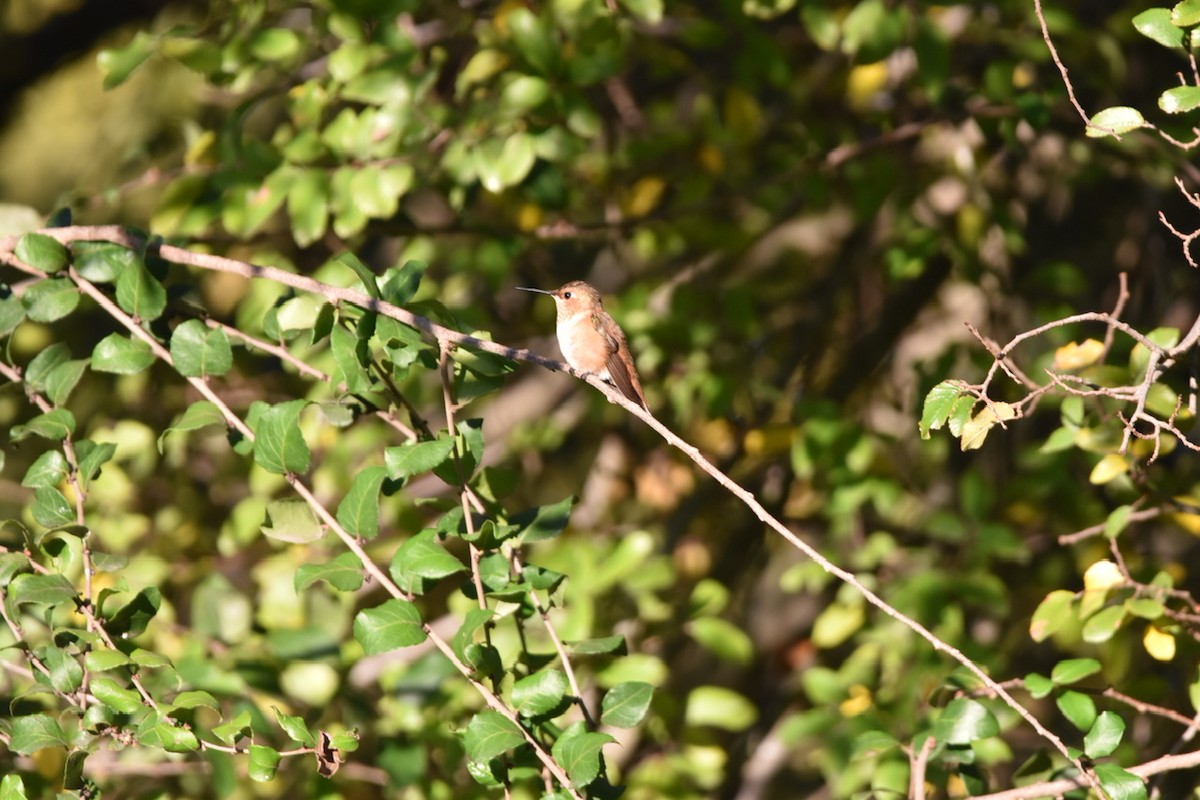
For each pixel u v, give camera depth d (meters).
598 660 9.22
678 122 13.84
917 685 9.68
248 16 10.24
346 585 6.37
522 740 6.07
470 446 6.81
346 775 9.30
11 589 6.32
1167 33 6.57
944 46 10.10
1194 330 6.09
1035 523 11.30
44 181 14.93
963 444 6.02
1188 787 9.16
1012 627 11.77
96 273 7.34
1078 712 7.23
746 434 12.64
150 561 10.19
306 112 10.08
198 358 6.99
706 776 9.37
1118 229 13.94
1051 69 11.17
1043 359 10.56
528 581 6.68
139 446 10.88
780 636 13.45
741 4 10.59
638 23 11.35
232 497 11.94
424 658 9.28
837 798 9.40
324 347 10.67
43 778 7.78
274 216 13.31
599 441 13.82
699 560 12.85
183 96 14.74
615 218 12.14
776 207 11.96
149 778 9.16
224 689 8.66
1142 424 8.30
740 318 11.65
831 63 12.58
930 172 12.95
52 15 13.62
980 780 7.83
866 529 12.83
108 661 6.14
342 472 10.64
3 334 7.27
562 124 9.90
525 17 9.67
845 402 13.40
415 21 11.93
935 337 14.14
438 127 9.91
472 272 11.86
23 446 12.14
